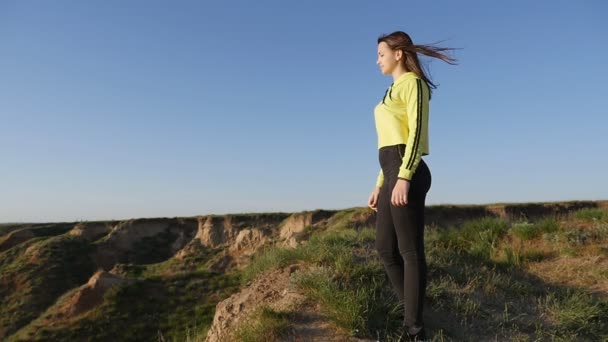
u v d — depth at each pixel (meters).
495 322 4.02
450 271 5.04
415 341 3.18
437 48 3.16
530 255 5.98
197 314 22.27
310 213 41.41
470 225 7.15
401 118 3.12
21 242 48.66
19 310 32.81
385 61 3.29
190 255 45.25
